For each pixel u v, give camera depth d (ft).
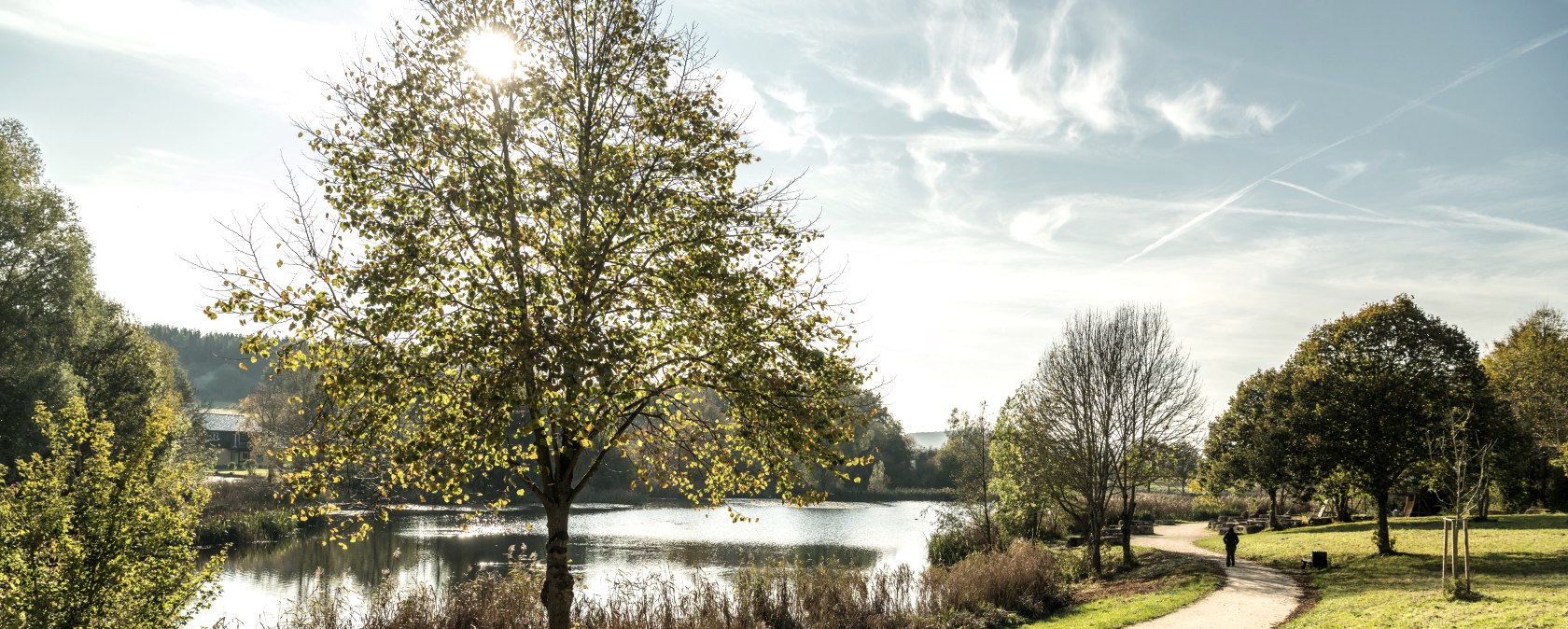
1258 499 216.74
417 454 34.83
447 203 35.86
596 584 104.42
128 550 52.24
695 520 205.16
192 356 547.08
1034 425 114.42
